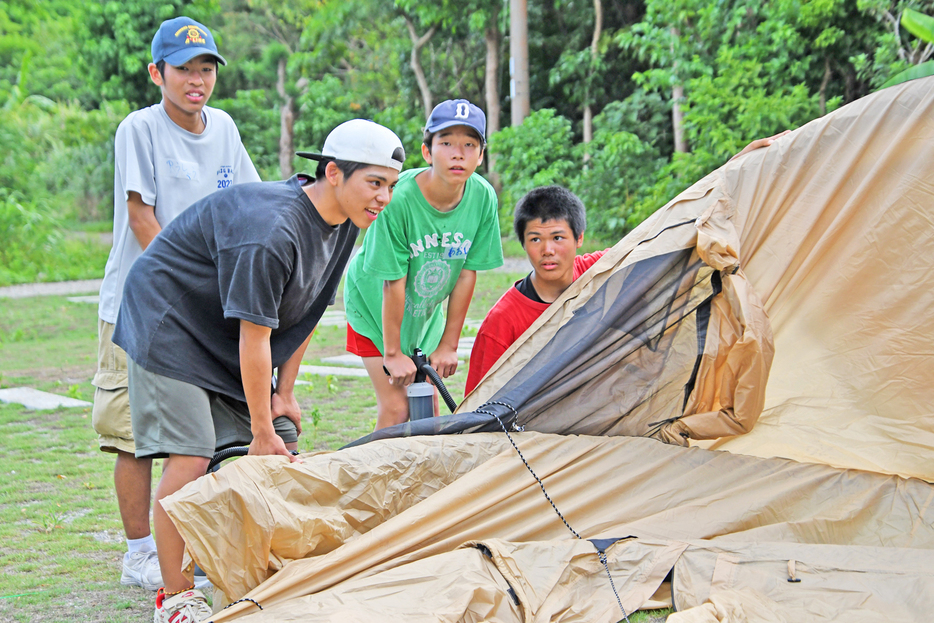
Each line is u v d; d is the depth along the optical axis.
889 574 2.55
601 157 16.30
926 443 3.11
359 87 25.48
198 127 3.59
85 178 21.73
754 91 13.74
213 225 2.72
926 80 3.10
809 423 3.29
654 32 15.68
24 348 9.16
